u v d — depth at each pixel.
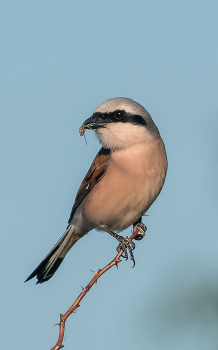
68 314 7.16
